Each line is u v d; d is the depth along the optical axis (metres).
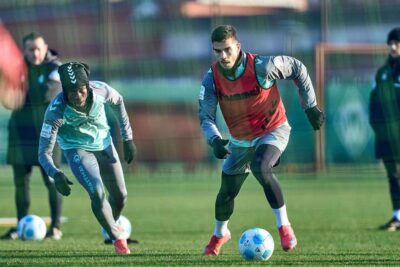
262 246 23.20
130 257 24.17
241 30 77.56
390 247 27.97
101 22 68.75
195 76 78.38
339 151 64.44
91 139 25.08
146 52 86.75
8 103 34.53
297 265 22.05
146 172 69.69
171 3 83.69
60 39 82.88
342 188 58.03
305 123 63.88
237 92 23.36
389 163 35.53
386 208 46.12
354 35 75.69
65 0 82.50
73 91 23.16
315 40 71.50
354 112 64.31
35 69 32.91
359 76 65.81
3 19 80.50
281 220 24.33
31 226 32.00
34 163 33.16
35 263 22.78
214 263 22.47
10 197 55.56
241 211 45.91
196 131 69.75
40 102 32.81
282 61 23.38
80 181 24.70
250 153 24.31
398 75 35.59
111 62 76.38
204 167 69.81
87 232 36.56
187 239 32.91
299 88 23.88
